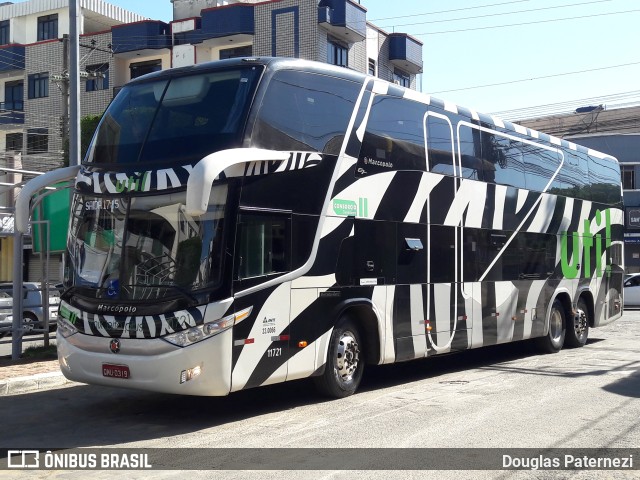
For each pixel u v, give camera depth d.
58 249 13.77
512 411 9.26
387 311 10.78
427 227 11.73
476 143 13.17
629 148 41.19
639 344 17.53
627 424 8.52
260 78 9.06
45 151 40.47
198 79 9.29
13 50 41.81
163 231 8.58
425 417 8.91
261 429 8.38
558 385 11.29
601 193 17.91
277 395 10.59
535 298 14.73
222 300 8.27
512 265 13.97
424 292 11.57
